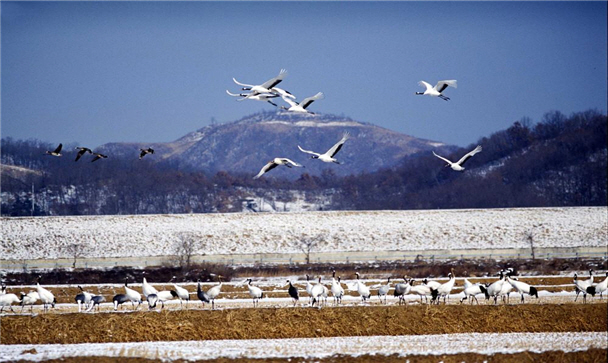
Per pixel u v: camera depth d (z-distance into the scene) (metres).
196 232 85.25
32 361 34.19
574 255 81.12
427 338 38.25
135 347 36.69
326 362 34.03
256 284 60.66
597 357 34.72
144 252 81.38
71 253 81.00
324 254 81.25
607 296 49.94
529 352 35.09
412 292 51.25
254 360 34.19
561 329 40.56
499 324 41.00
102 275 70.69
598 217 89.38
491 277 64.38
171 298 45.47
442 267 73.56
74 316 42.34
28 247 82.56
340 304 47.22
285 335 39.62
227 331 39.88
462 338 38.16
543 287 56.25
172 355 34.94
